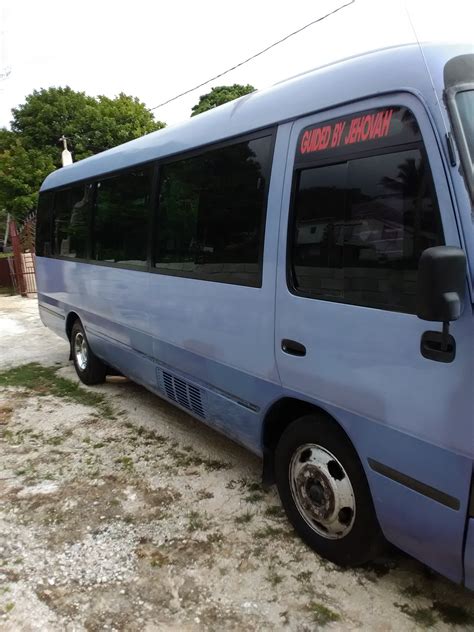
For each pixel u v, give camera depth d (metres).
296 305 2.75
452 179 1.99
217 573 2.86
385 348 2.28
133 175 4.62
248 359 3.18
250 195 3.11
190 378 3.94
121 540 3.19
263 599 2.65
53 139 26.12
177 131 3.98
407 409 2.21
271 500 3.59
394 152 2.22
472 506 2.03
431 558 2.29
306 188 2.70
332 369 2.57
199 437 4.73
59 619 2.56
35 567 2.96
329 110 2.57
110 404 5.72
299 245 2.74
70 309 6.41
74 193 6.12
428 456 2.16
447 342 1.97
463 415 1.99
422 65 2.14
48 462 4.32
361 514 2.62
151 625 2.51
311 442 2.86
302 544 3.07
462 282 1.87
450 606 2.56
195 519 3.38
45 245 7.19
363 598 2.63
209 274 3.50
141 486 3.85
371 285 2.35
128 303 4.75
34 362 7.76
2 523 3.42
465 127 2.03
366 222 2.37
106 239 5.24
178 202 3.89
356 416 2.49
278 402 3.04
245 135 3.17
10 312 13.36
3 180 24.12
